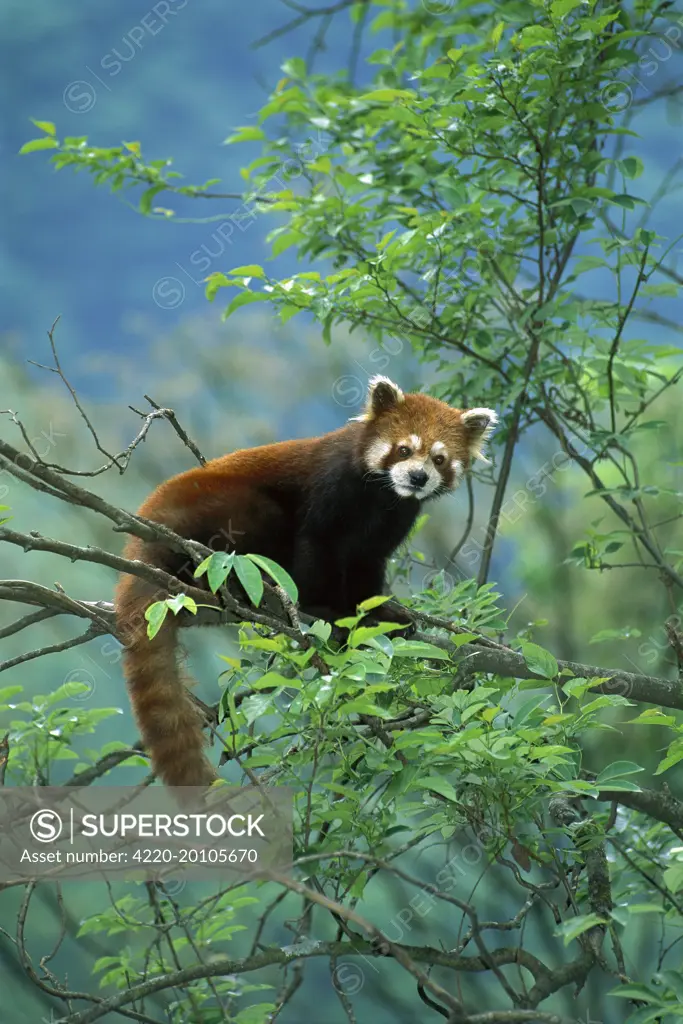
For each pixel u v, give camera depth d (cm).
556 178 1062
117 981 817
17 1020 1312
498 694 775
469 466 1073
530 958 688
